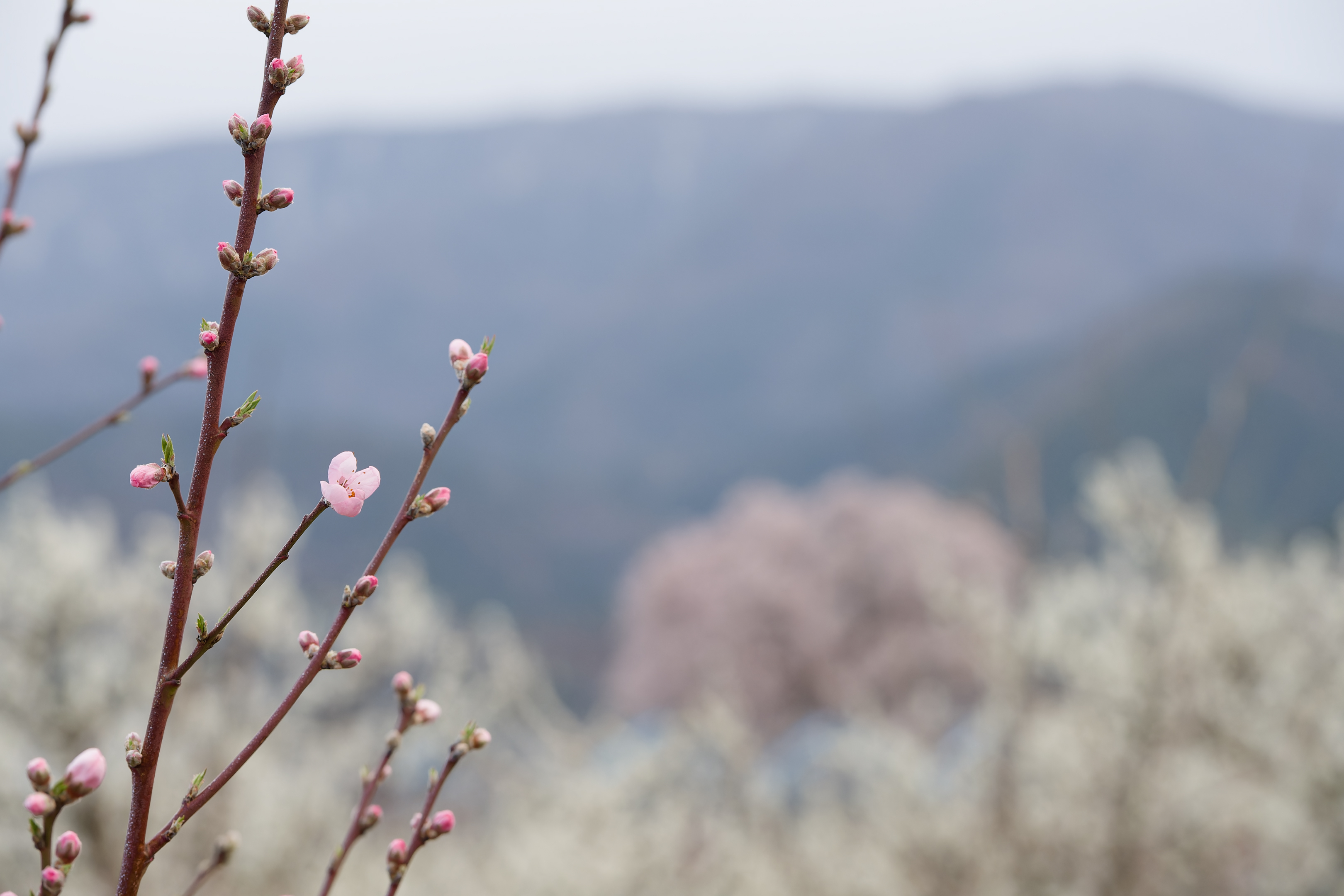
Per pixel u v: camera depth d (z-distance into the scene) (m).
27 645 6.43
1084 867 7.85
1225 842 7.96
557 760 9.00
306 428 80.88
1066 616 7.95
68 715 6.15
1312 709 7.48
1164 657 7.38
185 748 6.45
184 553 1.08
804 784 10.09
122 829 6.09
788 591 30.27
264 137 1.12
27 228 1.93
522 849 7.98
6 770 5.87
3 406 71.44
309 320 158.38
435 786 1.51
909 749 8.66
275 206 1.14
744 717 11.95
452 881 8.23
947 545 30.50
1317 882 7.16
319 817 7.13
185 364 2.02
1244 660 7.39
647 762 8.52
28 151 1.94
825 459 120.19
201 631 1.08
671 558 35.66
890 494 34.62
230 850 1.56
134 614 7.06
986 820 8.12
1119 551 8.12
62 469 36.25
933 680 27.36
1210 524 7.44
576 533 101.00
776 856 8.91
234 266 1.11
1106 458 7.83
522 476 117.88
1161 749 7.55
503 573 85.50
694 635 31.83
